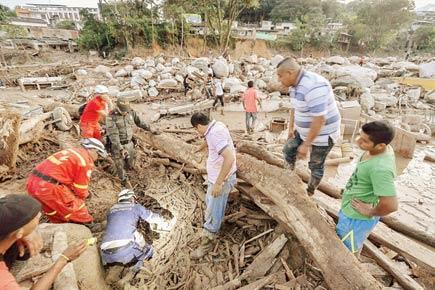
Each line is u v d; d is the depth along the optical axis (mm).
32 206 1472
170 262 3178
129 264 3088
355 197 2125
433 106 11930
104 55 24453
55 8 67375
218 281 2787
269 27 42406
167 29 25906
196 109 9906
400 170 6609
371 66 18234
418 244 2779
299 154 2705
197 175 4637
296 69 2494
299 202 2736
